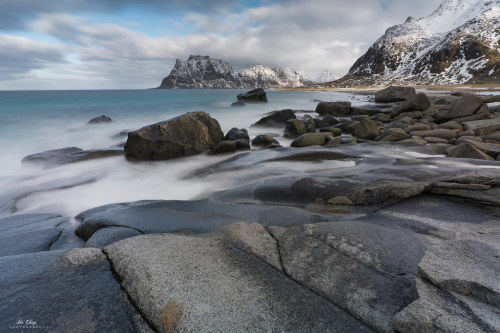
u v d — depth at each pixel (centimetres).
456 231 372
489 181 480
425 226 392
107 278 283
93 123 2066
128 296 257
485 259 289
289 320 226
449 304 221
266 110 2973
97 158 1034
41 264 306
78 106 3388
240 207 502
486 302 225
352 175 589
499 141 891
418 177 544
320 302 246
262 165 841
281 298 249
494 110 1378
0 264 305
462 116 1302
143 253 307
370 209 472
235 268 289
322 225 383
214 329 214
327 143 1043
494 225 392
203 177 813
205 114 1189
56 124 2094
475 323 202
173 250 315
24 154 1308
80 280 280
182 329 214
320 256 313
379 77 13838
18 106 3338
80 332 217
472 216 424
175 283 258
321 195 513
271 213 462
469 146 745
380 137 1090
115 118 2447
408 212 446
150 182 816
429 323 204
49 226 495
